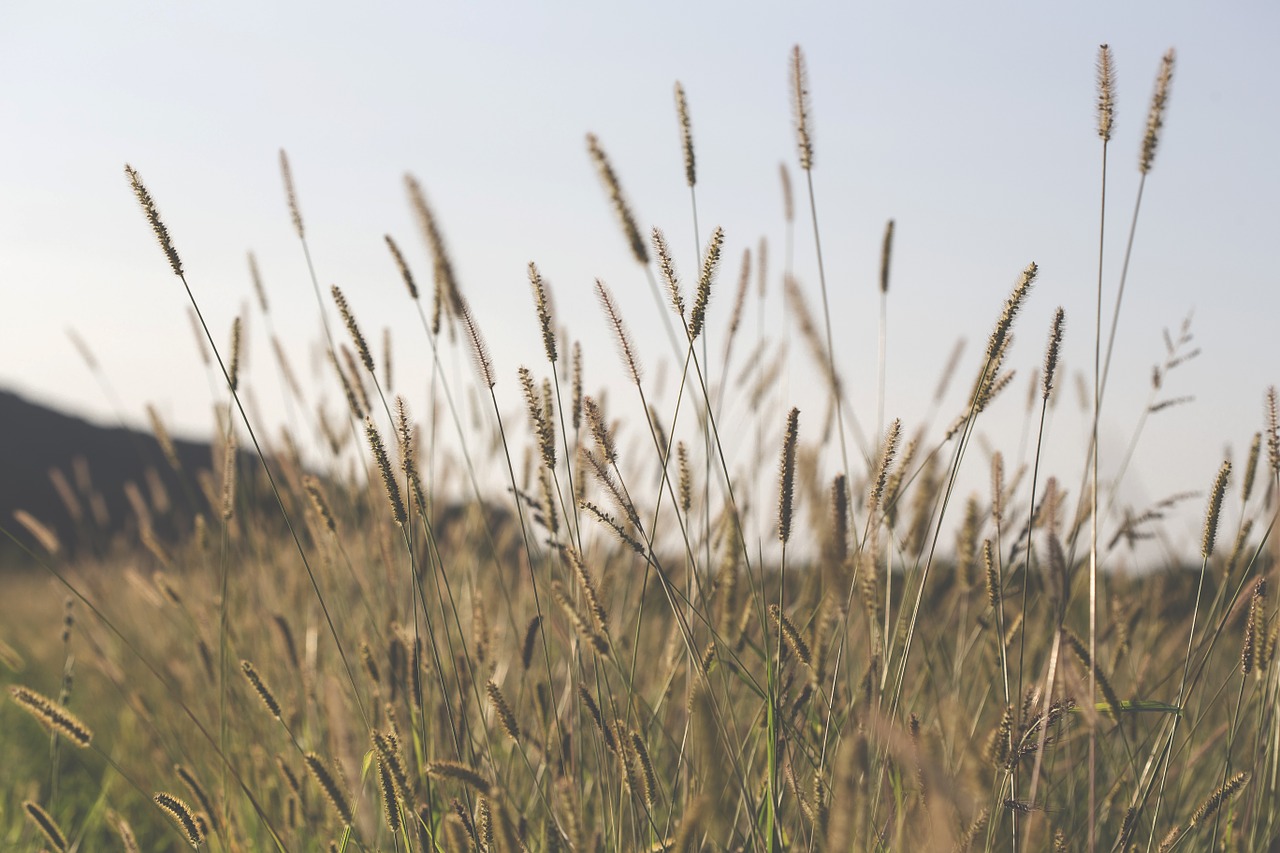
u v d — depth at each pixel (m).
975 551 2.62
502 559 3.90
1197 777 2.99
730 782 2.28
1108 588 3.33
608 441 2.11
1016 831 2.00
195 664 4.03
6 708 5.23
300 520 3.94
